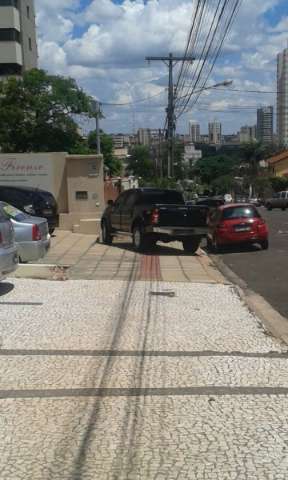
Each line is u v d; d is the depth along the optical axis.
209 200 32.09
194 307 9.45
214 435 4.51
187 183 92.25
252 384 5.70
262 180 87.19
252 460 4.11
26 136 40.03
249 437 4.48
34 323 8.06
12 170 23.48
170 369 6.15
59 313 8.71
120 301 9.77
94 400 5.24
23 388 5.54
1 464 4.06
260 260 17.20
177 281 12.26
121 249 18.89
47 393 5.41
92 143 66.12
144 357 6.57
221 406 5.12
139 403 5.18
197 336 7.56
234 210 20.02
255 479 3.85
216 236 19.80
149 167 108.81
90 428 4.64
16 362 6.33
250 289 11.88
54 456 4.17
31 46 58.62
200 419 4.82
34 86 40.31
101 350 6.83
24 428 4.64
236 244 19.77
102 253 17.47
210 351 6.86
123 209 19.52
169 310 9.14
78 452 4.23
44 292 10.34
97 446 4.33
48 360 6.41
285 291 11.52
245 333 7.77
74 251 17.64
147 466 4.02
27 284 11.10
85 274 12.86
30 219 12.58
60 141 41.06
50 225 19.81
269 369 6.18
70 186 23.58
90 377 5.87
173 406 5.11
